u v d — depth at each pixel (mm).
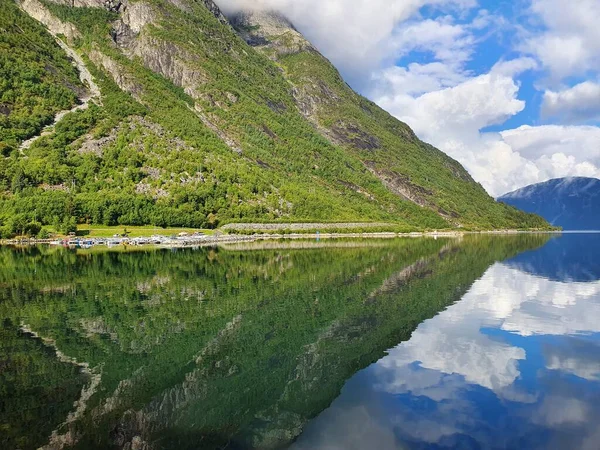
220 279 69562
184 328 41250
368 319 43938
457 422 22938
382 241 171625
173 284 64750
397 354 33344
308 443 21172
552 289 60062
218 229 180000
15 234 147750
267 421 23516
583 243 174375
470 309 47906
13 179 174750
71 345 36250
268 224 189375
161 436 22234
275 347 35531
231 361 32500
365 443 21234
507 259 101125
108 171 193750
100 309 48938
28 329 40844
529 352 33562
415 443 21016
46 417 24219
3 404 25766
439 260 97562
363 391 26891
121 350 34906
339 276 72625
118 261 94375
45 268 82375
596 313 45844
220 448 21000
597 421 23047
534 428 22328
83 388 27922
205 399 26250
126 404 25688
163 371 30625
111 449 20984
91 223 165875
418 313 46250
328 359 32531
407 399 25672
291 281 67562
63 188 181125
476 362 31516
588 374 29156
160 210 171125
